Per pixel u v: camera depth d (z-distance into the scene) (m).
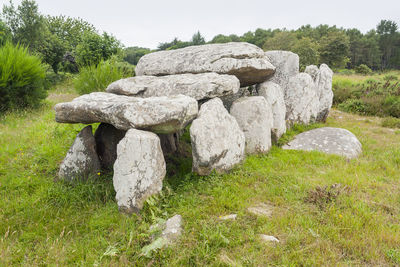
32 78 8.43
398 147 6.14
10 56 7.97
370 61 57.00
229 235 2.86
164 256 2.59
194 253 2.63
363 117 9.90
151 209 3.36
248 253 2.59
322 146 5.99
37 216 3.44
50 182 4.24
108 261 2.64
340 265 2.40
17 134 6.04
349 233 2.85
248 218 3.19
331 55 40.59
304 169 4.74
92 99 4.38
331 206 3.25
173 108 3.74
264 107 5.38
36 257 2.72
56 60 16.73
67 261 2.67
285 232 2.89
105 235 3.07
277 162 4.95
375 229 2.88
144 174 3.47
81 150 4.43
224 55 5.74
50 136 5.92
